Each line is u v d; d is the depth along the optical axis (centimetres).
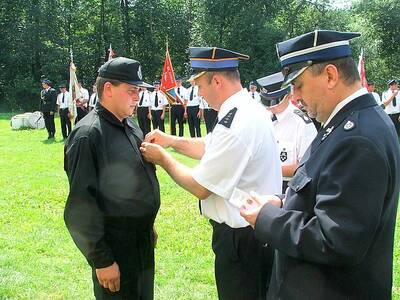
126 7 2938
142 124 1501
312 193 161
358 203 145
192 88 1445
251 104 252
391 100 1346
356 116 156
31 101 2783
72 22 2912
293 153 339
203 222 573
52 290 393
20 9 2786
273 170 254
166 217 594
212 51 251
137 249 252
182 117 1484
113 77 239
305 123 340
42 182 791
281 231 161
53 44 2822
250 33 2731
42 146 1238
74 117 1370
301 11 2920
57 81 2766
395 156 154
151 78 2992
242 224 248
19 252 475
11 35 2762
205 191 243
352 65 163
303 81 166
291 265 171
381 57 3014
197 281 412
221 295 264
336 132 158
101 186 235
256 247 252
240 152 237
